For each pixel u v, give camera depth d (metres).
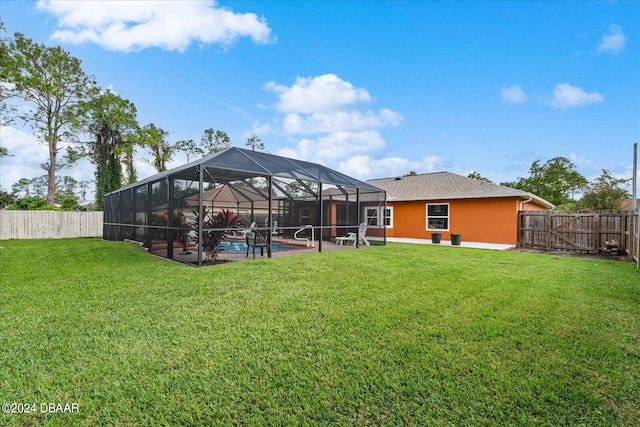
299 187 12.79
